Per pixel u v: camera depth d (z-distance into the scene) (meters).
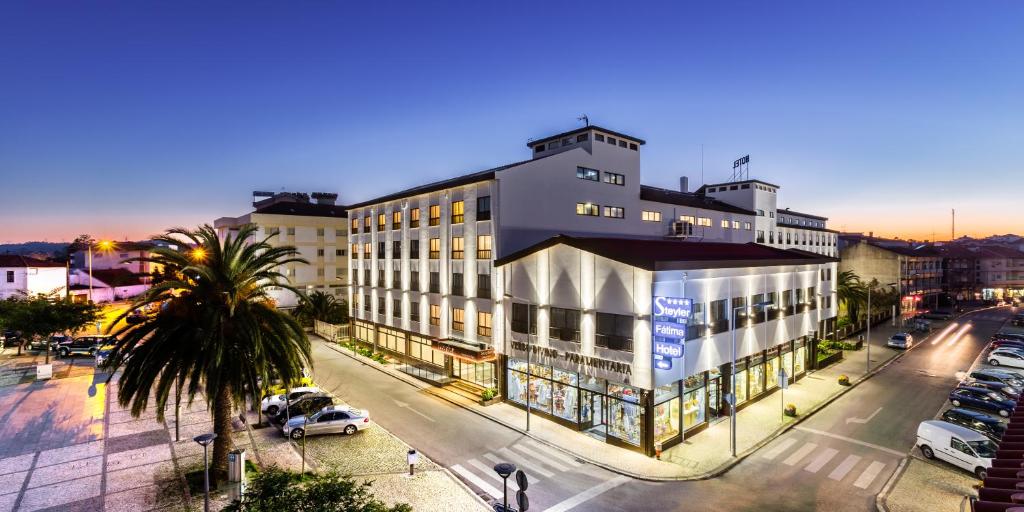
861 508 19.09
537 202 36.16
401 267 44.16
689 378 26.84
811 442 25.69
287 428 25.88
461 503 19.39
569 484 21.23
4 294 59.03
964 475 21.78
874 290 68.81
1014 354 41.19
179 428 26.44
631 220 44.59
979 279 106.12
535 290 30.05
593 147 40.88
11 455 22.84
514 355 31.55
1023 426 13.66
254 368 19.19
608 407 26.20
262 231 66.75
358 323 52.28
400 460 23.48
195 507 18.23
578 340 27.38
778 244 70.81
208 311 18.34
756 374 32.28
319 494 11.30
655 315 23.77
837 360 43.62
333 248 72.62
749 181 65.75
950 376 39.03
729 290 28.84
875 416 29.59
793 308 35.78
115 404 30.44
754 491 20.53
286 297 67.88
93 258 85.62
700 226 54.25
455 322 37.69
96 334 52.75
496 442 25.92
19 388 34.00
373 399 33.34
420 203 41.56
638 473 22.19
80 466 21.67
